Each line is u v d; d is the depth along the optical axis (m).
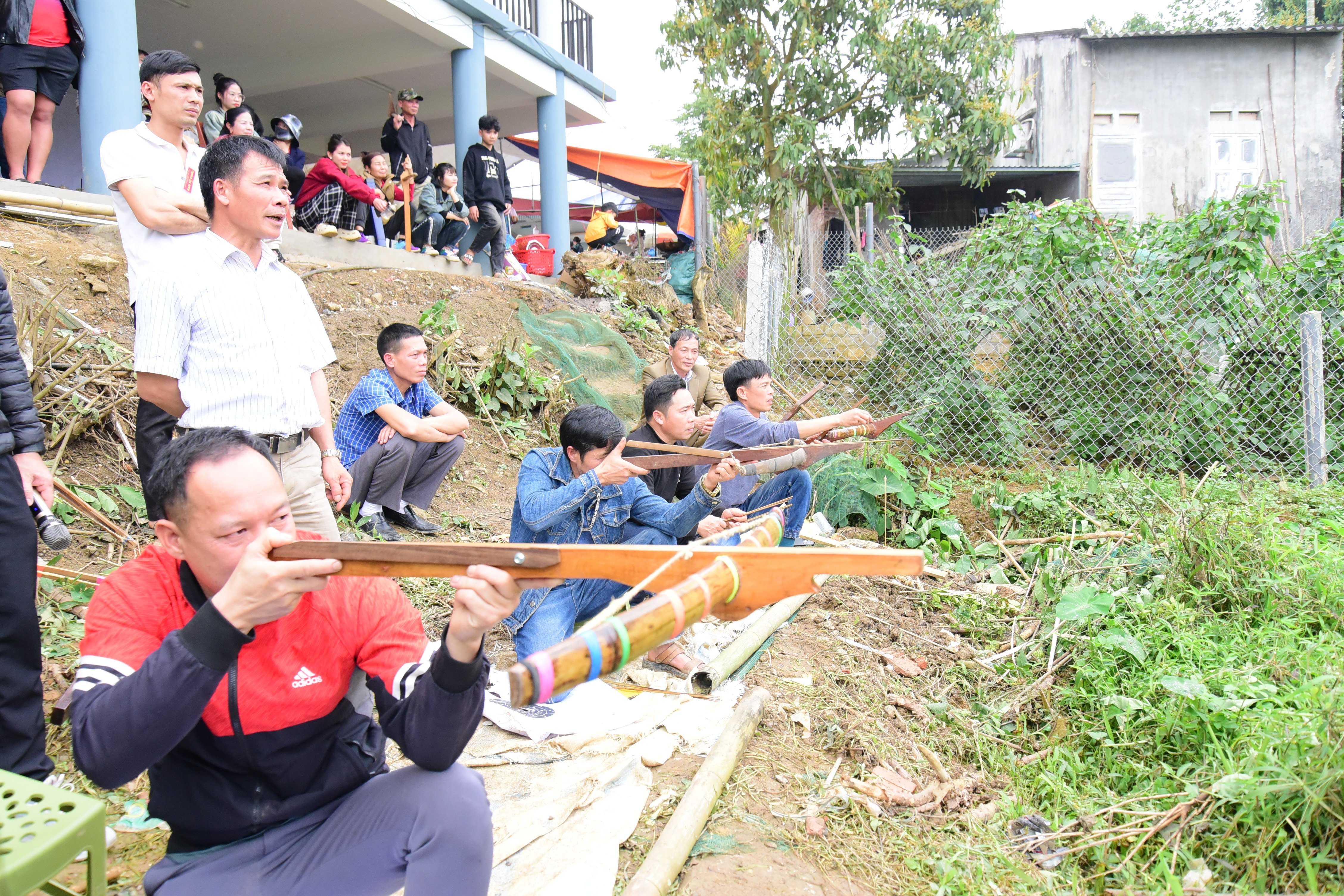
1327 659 3.57
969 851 2.71
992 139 11.44
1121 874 2.66
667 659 3.57
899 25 11.31
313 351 3.21
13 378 2.48
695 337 6.53
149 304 2.72
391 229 8.57
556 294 9.01
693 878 2.33
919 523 5.57
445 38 9.71
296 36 9.78
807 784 2.90
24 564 2.32
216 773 1.66
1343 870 2.53
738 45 11.27
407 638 1.75
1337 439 6.12
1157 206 15.16
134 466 4.38
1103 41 14.91
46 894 1.66
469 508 5.62
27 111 5.34
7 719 2.30
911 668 3.94
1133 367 6.46
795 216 11.21
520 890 2.23
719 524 3.94
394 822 1.66
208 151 2.77
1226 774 2.92
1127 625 4.08
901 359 6.71
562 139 11.92
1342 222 6.16
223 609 1.38
